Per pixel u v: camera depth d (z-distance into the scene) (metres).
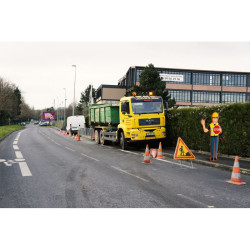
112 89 61.25
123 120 17.41
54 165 11.44
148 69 38.25
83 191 7.07
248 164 10.88
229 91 60.41
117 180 8.45
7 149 18.11
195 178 8.84
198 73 59.44
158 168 10.73
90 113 24.78
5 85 73.88
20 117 120.44
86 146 20.92
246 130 12.06
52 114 101.38
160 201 6.23
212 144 12.05
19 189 7.29
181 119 16.94
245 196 6.70
